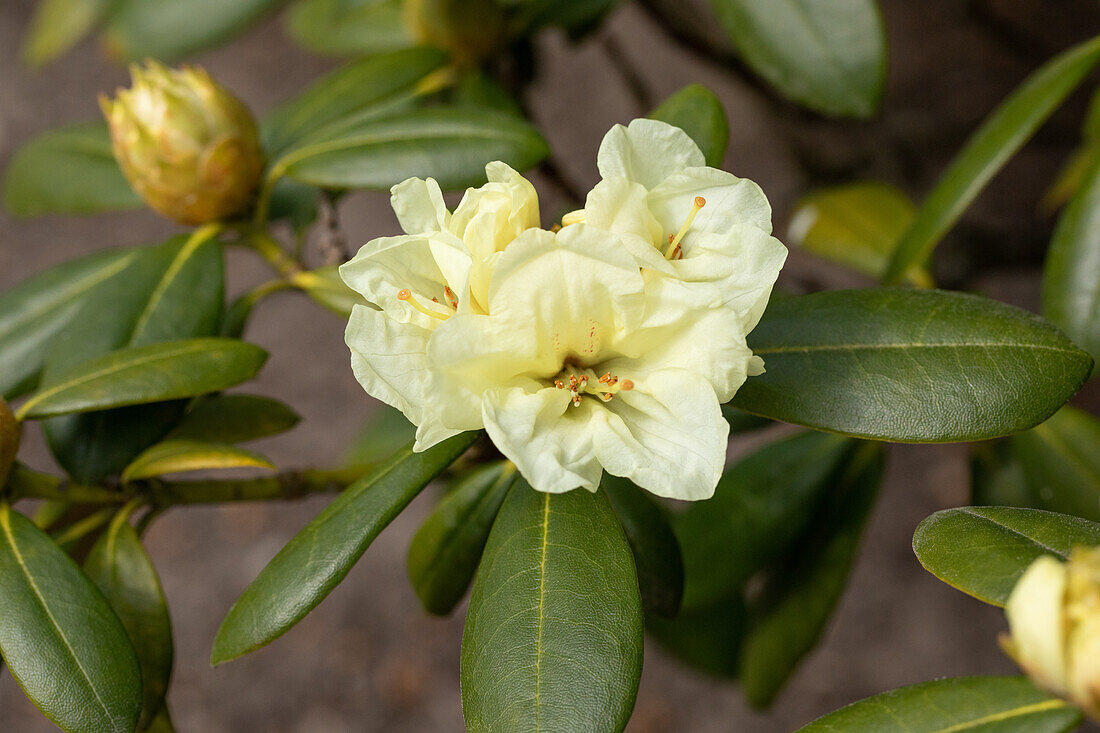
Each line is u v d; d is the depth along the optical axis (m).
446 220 0.37
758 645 0.56
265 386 1.02
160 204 0.49
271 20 1.07
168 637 0.45
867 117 0.50
